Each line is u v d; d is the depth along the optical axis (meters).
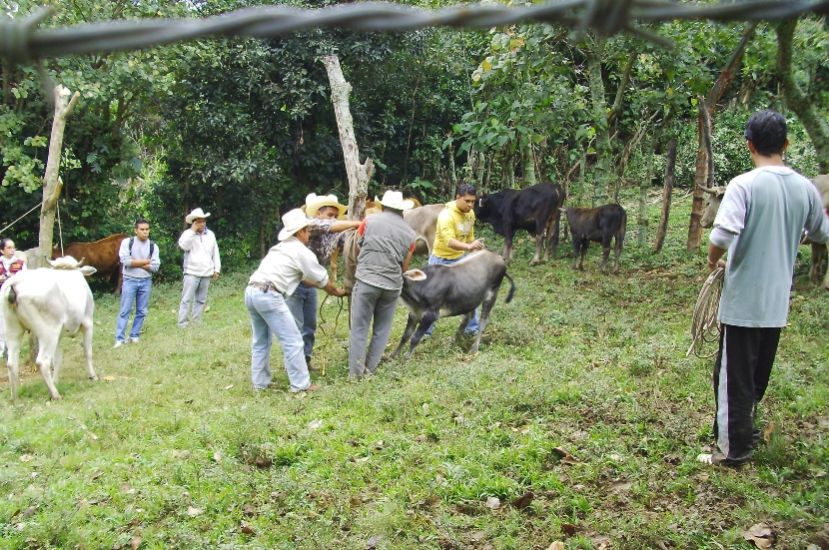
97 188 15.02
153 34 0.81
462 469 4.64
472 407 5.84
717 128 16.20
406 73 15.91
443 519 4.07
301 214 7.14
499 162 17.12
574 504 4.18
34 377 8.76
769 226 4.11
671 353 6.77
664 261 11.83
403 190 17.14
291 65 14.55
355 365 7.21
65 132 13.88
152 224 16.09
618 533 3.80
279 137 15.49
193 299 11.02
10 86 12.45
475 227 16.66
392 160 17.41
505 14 0.88
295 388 6.99
